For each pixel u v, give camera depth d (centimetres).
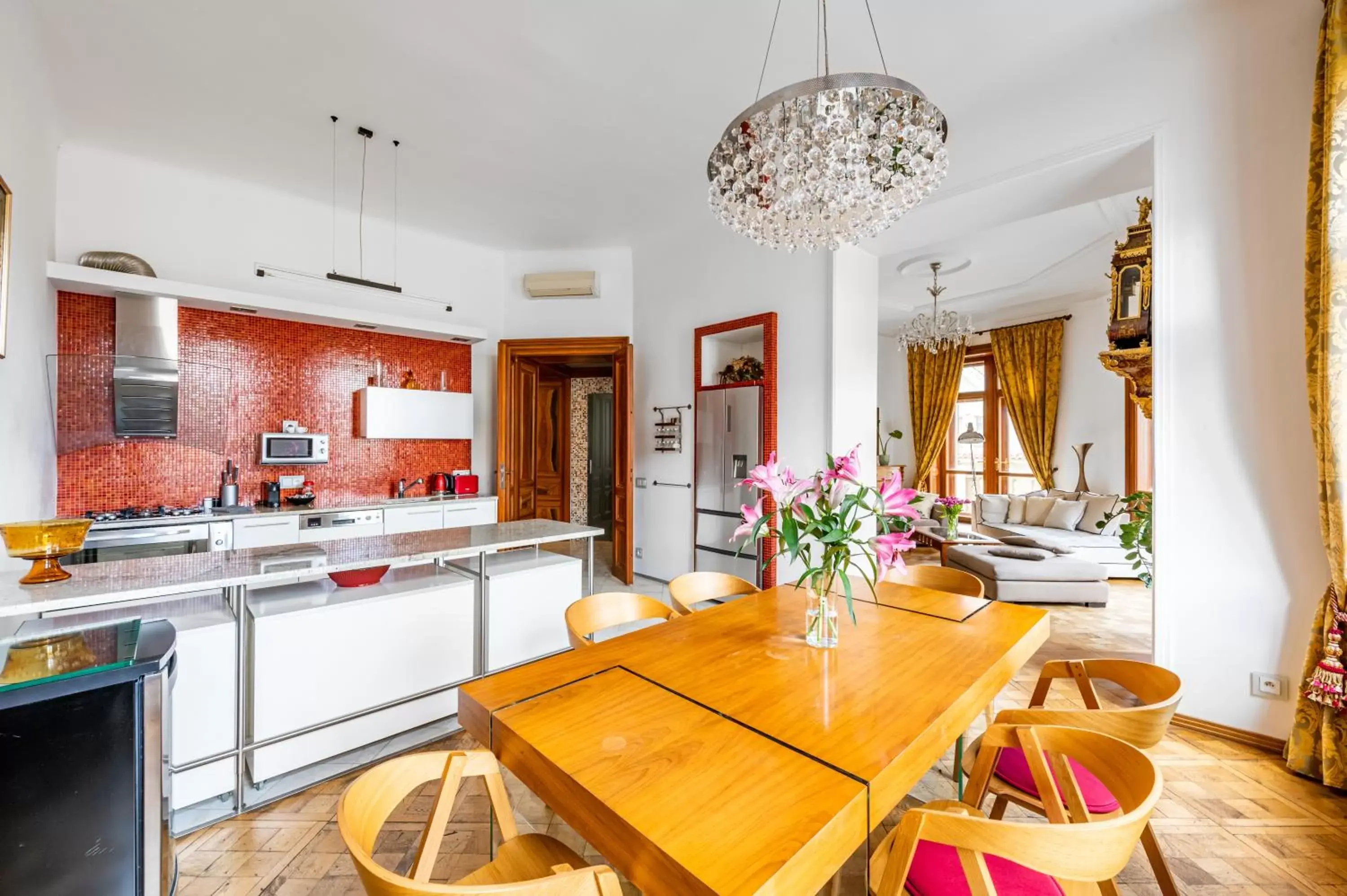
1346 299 204
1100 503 620
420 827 197
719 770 106
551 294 571
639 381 571
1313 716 221
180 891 163
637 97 324
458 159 399
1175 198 262
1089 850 93
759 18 260
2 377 242
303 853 180
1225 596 251
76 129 358
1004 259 557
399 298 523
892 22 259
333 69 301
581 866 120
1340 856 179
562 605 303
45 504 322
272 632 206
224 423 432
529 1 252
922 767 118
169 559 224
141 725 139
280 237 456
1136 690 162
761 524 178
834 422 409
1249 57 243
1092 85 284
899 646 175
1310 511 232
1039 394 743
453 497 522
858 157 200
